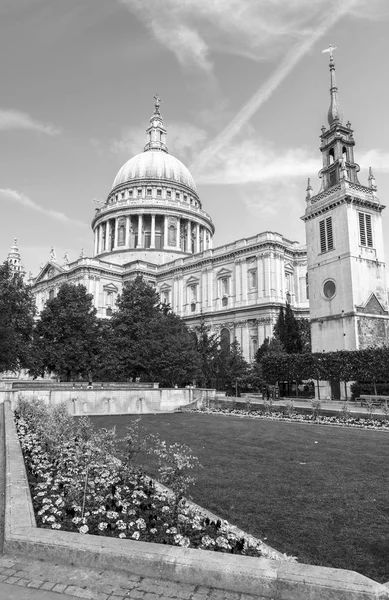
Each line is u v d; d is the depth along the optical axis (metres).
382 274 49.53
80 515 8.35
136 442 13.10
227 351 62.09
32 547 6.70
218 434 23.08
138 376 52.56
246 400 38.28
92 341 58.38
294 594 5.29
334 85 55.94
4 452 14.89
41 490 9.92
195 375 53.88
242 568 5.65
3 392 34.53
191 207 119.06
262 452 17.47
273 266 75.38
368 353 40.19
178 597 5.51
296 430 24.75
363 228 49.28
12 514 7.73
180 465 9.99
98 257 114.75
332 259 49.56
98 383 47.44
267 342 62.41
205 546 6.95
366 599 4.99
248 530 8.85
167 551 6.17
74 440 14.87
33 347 53.00
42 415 20.02
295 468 14.43
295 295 80.69
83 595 5.64
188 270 92.00
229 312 79.12
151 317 54.66
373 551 7.82
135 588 5.75
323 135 54.97
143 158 129.12
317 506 10.37
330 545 8.10
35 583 5.95
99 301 96.19
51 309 59.19
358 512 9.91
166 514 8.46
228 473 13.71
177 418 32.97
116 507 8.71
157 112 146.12
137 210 113.81
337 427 26.36
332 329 48.47
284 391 51.06
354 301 46.34
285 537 8.50
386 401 34.00
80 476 10.58
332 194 50.50
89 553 6.37
